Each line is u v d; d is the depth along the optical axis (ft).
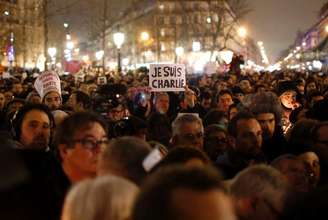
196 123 24.70
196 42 183.73
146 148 14.96
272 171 13.69
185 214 8.01
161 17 349.61
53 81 39.93
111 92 52.85
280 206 13.00
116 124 28.91
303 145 23.48
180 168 8.67
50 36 193.47
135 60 308.40
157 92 42.70
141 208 8.21
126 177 14.43
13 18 188.75
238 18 233.35
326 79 77.56
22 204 10.32
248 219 13.25
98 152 16.60
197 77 96.22
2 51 181.78
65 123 17.01
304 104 40.78
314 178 20.63
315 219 10.75
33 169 16.47
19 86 64.13
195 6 285.84
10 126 32.81
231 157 22.44
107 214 10.14
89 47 253.24
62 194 15.10
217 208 8.08
